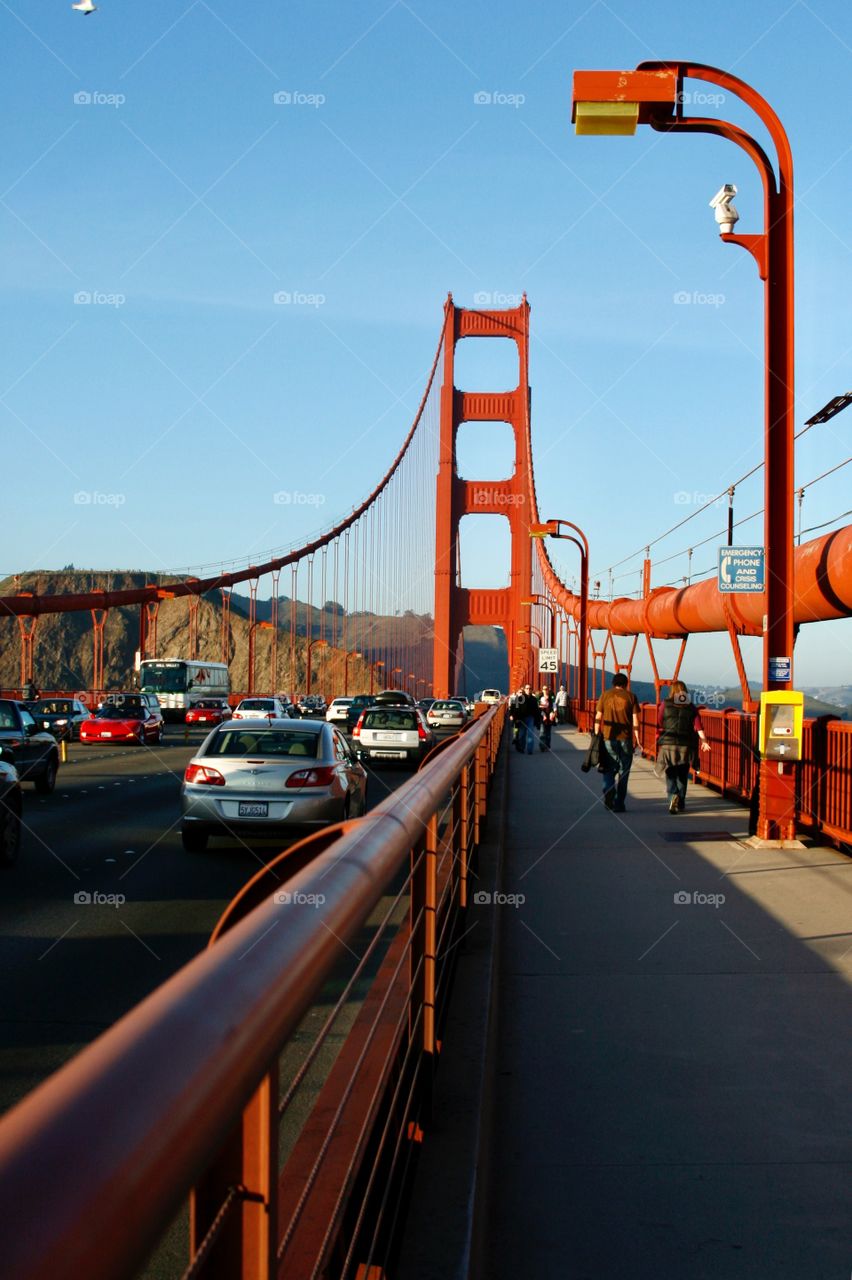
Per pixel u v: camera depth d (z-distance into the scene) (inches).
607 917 309.4
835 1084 179.9
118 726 1473.9
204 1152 35.0
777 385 453.1
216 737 483.2
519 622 3659.0
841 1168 148.4
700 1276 120.6
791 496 450.6
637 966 256.1
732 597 864.3
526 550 3826.3
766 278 451.8
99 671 2842.0
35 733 729.0
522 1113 168.4
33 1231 25.5
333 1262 74.3
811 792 463.2
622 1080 182.5
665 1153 153.6
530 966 256.4
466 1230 107.9
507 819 554.6
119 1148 29.8
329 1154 83.9
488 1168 147.4
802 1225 132.5
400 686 4352.9
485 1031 174.9
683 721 583.5
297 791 454.6
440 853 190.7
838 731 424.5
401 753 1034.1
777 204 454.3
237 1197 47.7
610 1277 120.6
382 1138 100.9
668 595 1192.2
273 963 47.6
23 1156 27.2
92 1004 227.8
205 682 2704.2
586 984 241.4
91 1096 31.0
